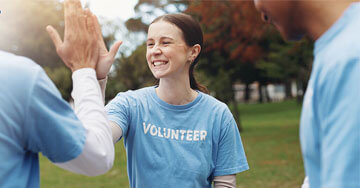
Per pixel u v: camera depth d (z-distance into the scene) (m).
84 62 1.44
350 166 0.84
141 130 1.91
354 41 0.90
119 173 7.11
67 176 6.84
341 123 0.87
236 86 50.28
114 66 17.59
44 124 1.15
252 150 9.73
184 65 1.92
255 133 13.84
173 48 1.86
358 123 0.84
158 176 1.86
